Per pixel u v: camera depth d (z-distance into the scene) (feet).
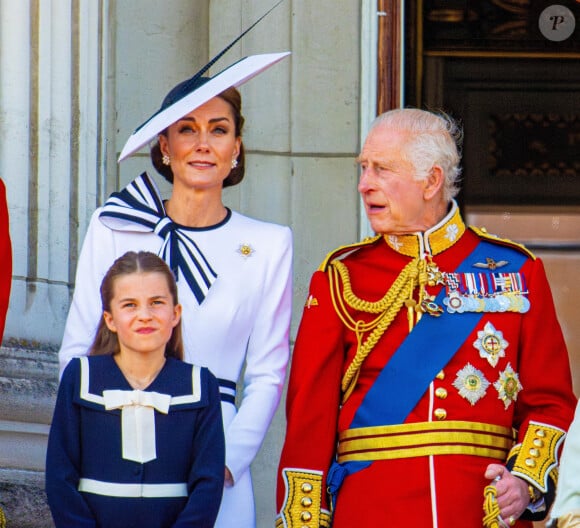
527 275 56.75
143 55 79.10
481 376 55.11
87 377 53.93
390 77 79.82
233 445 56.65
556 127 85.20
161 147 60.39
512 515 53.42
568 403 55.62
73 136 75.25
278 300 59.00
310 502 54.95
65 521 52.75
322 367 56.18
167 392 53.98
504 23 84.94
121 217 58.80
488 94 84.89
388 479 54.29
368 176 57.00
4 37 73.56
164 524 53.11
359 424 55.31
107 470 53.11
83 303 58.39
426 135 56.85
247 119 79.30
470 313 55.88
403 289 56.13
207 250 58.80
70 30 75.56
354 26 79.82
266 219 78.74
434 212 57.26
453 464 54.03
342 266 57.62
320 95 79.41
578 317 85.05
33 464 69.82
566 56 84.99
